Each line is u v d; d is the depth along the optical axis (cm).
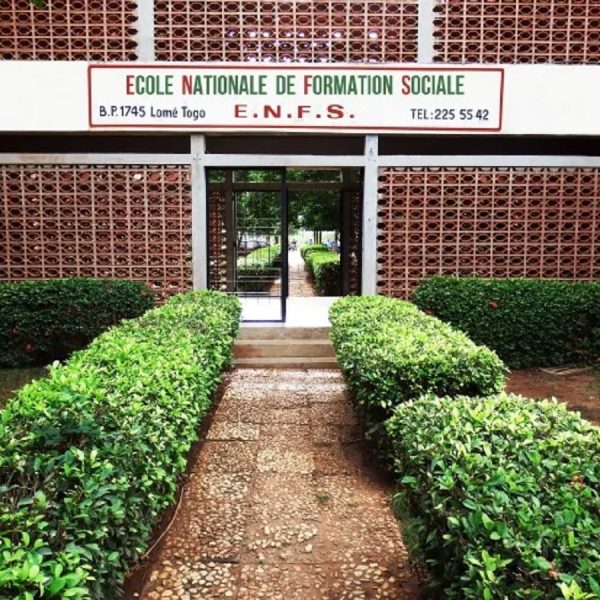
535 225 682
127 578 241
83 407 216
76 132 652
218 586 238
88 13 638
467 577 152
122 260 677
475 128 653
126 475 196
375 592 235
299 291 1415
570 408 473
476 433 217
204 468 358
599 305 608
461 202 675
